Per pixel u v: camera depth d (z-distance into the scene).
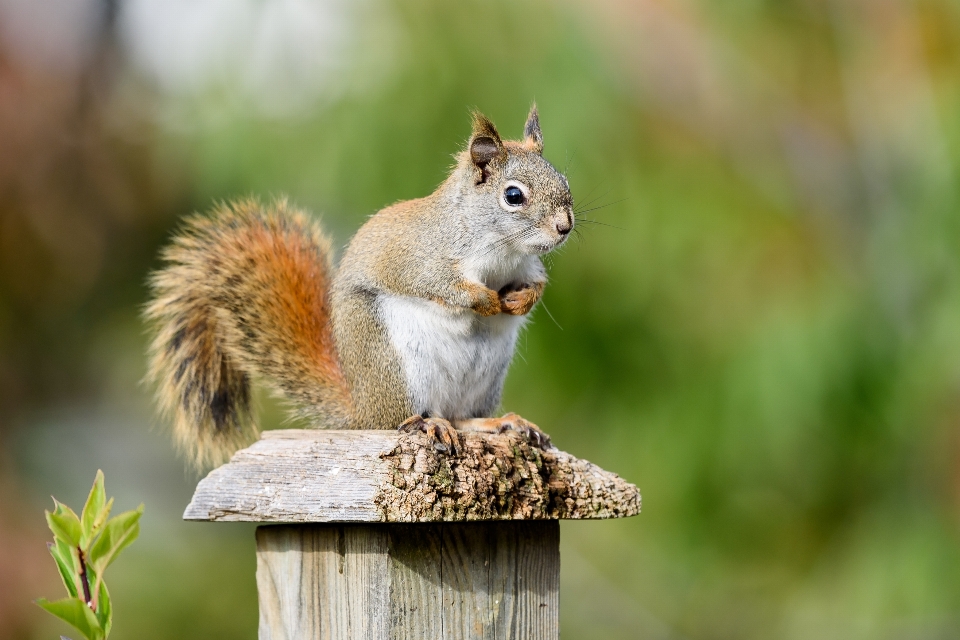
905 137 13.46
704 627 15.46
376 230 8.36
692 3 12.97
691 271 12.63
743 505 13.23
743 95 13.23
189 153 13.20
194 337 8.40
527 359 12.82
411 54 12.24
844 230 13.48
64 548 6.03
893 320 12.70
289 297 8.46
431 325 8.12
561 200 8.33
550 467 6.79
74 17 15.58
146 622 14.15
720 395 12.38
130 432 18.78
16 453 15.62
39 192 15.08
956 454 12.80
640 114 12.62
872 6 13.91
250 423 8.41
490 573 6.62
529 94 12.14
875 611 12.87
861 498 13.27
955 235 12.47
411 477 6.37
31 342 16.05
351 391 8.22
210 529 15.88
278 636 6.66
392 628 6.42
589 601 15.84
